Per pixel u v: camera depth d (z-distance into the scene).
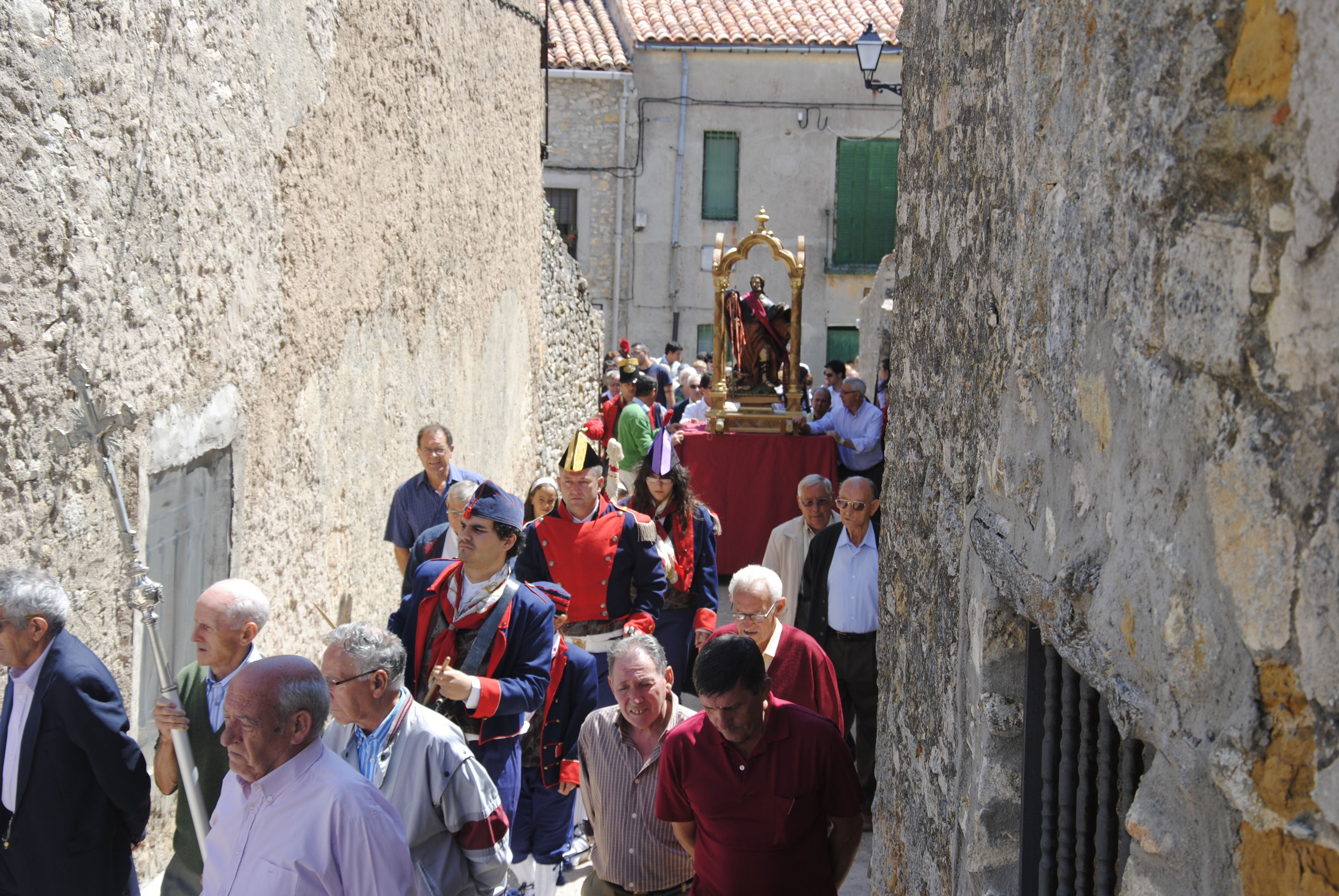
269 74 4.79
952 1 2.97
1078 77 1.85
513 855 4.26
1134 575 1.56
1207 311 1.34
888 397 3.90
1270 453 1.19
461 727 3.77
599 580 5.05
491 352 9.44
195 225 4.07
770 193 19.97
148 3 3.67
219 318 4.31
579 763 4.18
